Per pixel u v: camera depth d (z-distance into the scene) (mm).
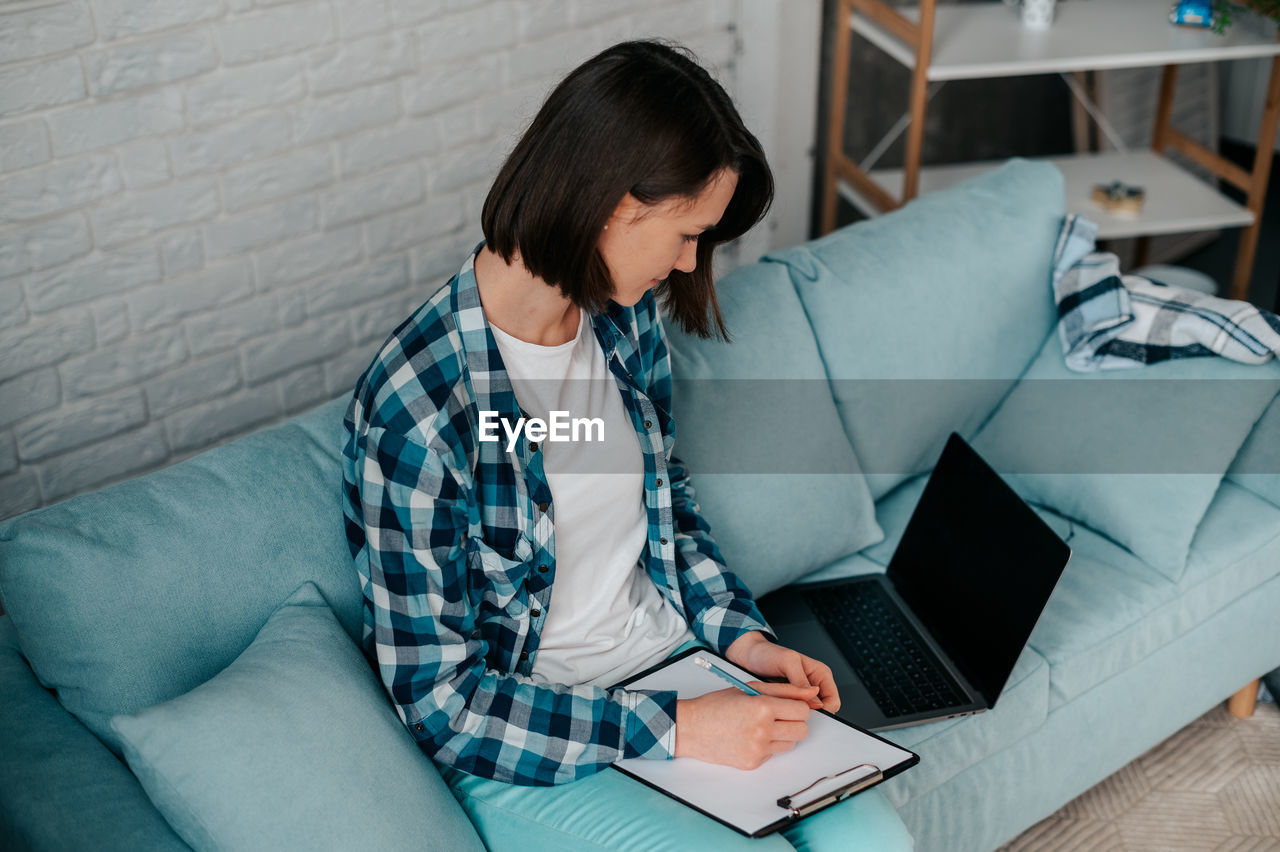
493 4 2355
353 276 2363
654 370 1453
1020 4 2768
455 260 2523
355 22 2168
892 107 3223
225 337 2213
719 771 1229
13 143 1834
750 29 2875
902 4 2949
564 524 1306
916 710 1492
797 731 1232
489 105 2438
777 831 1155
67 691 1208
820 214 3357
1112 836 1766
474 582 1250
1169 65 2943
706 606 1446
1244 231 2787
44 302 1951
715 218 1154
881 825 1206
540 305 1227
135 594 1203
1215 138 3641
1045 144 3385
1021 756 1614
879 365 1843
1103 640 1660
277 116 2131
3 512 2018
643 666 1403
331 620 1283
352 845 1101
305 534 1321
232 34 2016
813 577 1783
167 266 2082
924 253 1908
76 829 1088
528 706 1229
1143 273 2674
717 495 1631
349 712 1177
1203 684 1841
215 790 1071
